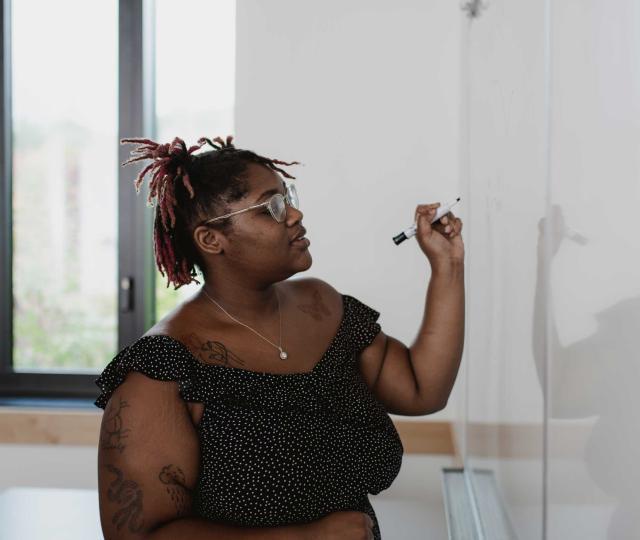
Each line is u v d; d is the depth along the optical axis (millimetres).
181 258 1179
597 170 594
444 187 2482
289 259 1105
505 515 1180
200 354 1058
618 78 547
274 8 2488
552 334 756
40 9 2926
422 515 2396
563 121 706
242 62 2500
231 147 1185
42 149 2971
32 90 2951
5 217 2900
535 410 875
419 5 2469
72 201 2979
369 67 2486
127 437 983
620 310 546
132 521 974
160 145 1131
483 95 1559
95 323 3004
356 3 2477
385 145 2492
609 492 577
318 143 2500
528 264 926
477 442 1640
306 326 1171
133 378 1014
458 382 2332
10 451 2633
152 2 2883
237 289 1119
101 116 2936
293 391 1068
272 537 985
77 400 2842
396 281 2508
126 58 2830
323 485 1046
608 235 571
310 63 2488
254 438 1022
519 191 1007
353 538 983
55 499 2395
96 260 2988
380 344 1292
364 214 2506
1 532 2082
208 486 1024
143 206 2852
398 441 1168
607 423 580
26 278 3010
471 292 1851
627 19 525
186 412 1023
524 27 954
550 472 771
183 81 2910
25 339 3018
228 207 1084
